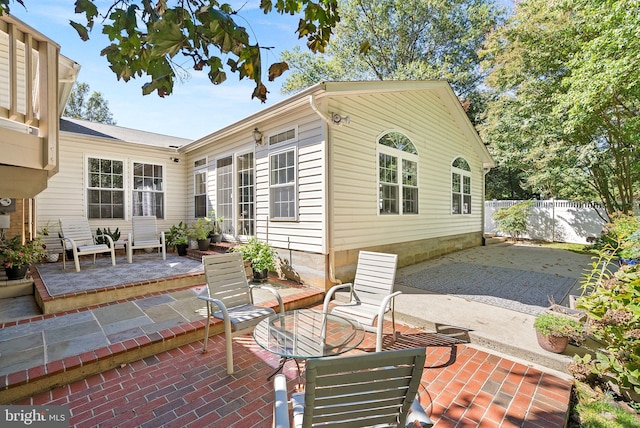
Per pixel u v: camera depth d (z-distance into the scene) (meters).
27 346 2.98
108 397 2.40
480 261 7.62
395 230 6.66
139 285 4.70
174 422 2.12
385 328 3.78
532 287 5.11
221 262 3.47
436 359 3.00
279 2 1.62
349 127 5.51
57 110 2.61
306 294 4.75
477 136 9.80
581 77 6.98
